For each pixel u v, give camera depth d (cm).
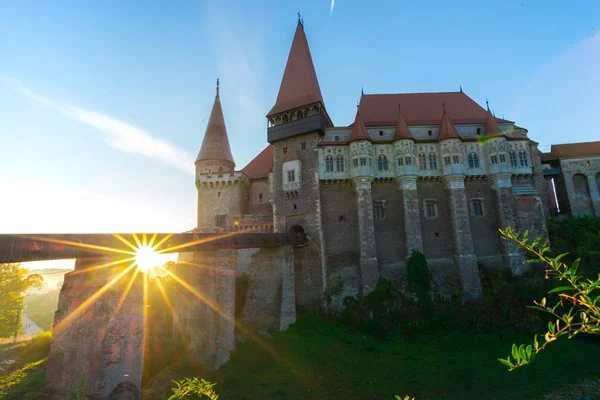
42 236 1703
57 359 1783
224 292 2748
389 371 2605
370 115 4653
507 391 2266
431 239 4103
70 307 1820
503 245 4062
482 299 3744
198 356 2655
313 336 3250
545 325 3344
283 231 4272
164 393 2159
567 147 5322
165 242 2303
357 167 4156
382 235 4119
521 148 4303
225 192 5128
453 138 4234
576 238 4222
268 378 2459
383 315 3584
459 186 4138
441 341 3234
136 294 1998
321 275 3938
